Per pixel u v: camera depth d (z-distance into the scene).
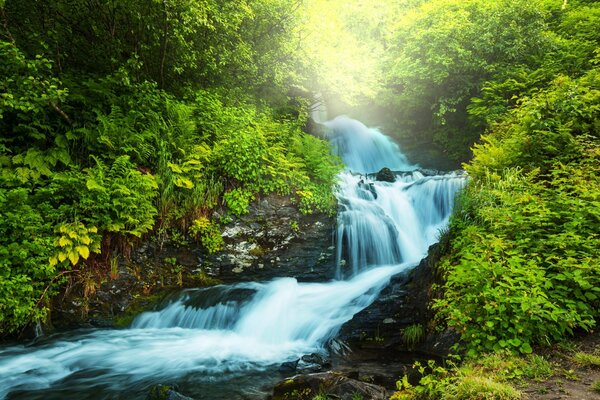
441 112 14.48
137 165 8.28
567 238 5.13
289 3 11.74
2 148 7.13
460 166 14.81
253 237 8.91
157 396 4.50
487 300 4.45
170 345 6.49
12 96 6.42
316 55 13.05
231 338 6.82
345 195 10.62
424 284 6.74
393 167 16.28
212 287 7.88
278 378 5.24
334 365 5.47
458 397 3.33
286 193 9.48
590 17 12.50
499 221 5.85
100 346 6.41
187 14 8.32
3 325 6.39
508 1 13.45
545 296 4.28
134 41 9.65
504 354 4.02
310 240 9.31
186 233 8.44
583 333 4.41
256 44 11.73
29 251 6.49
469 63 13.44
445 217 10.48
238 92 11.52
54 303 6.91
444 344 5.38
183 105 9.00
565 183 6.64
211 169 8.95
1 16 8.27
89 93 8.70
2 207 6.41
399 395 3.89
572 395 3.23
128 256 7.73
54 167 7.64
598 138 7.53
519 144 7.88
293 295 7.82
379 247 9.71
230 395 4.78
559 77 8.80
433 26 14.95
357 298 7.50
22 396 4.95
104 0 8.65
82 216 7.08
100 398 4.88
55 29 8.95
